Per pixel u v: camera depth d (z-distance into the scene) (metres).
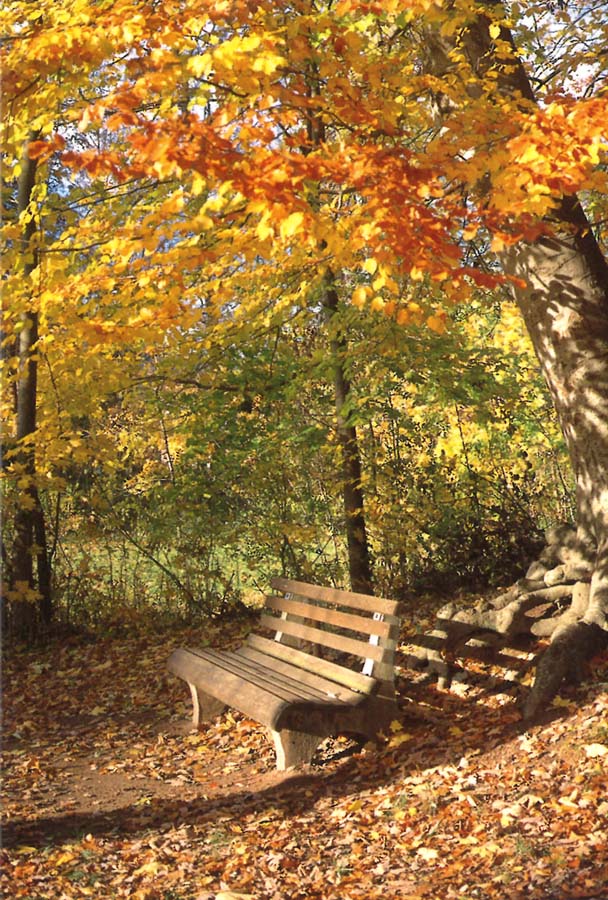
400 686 6.52
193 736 6.50
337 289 9.41
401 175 4.99
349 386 9.60
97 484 10.59
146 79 4.91
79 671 8.63
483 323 11.59
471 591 8.94
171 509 9.94
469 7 5.86
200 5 5.16
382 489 9.79
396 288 5.11
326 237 5.18
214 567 10.87
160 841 4.59
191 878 4.13
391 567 9.84
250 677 5.96
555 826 4.11
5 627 9.82
